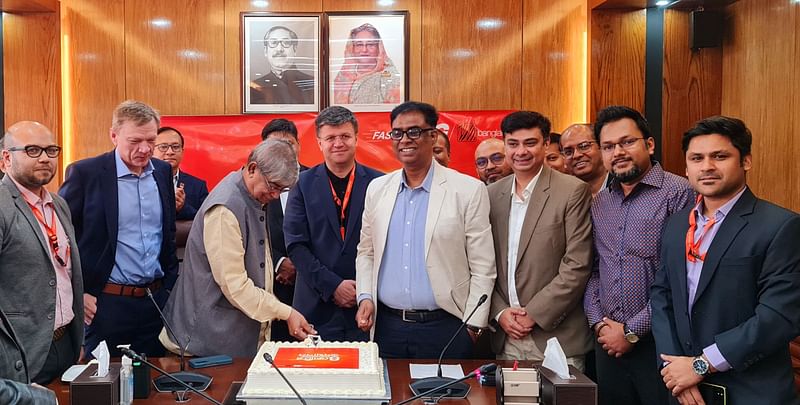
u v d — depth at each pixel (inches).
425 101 179.6
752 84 142.9
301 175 116.6
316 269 108.3
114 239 106.5
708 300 75.4
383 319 98.9
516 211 101.7
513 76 179.8
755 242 72.9
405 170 100.0
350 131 113.6
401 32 176.7
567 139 120.4
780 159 132.9
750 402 71.8
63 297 89.3
